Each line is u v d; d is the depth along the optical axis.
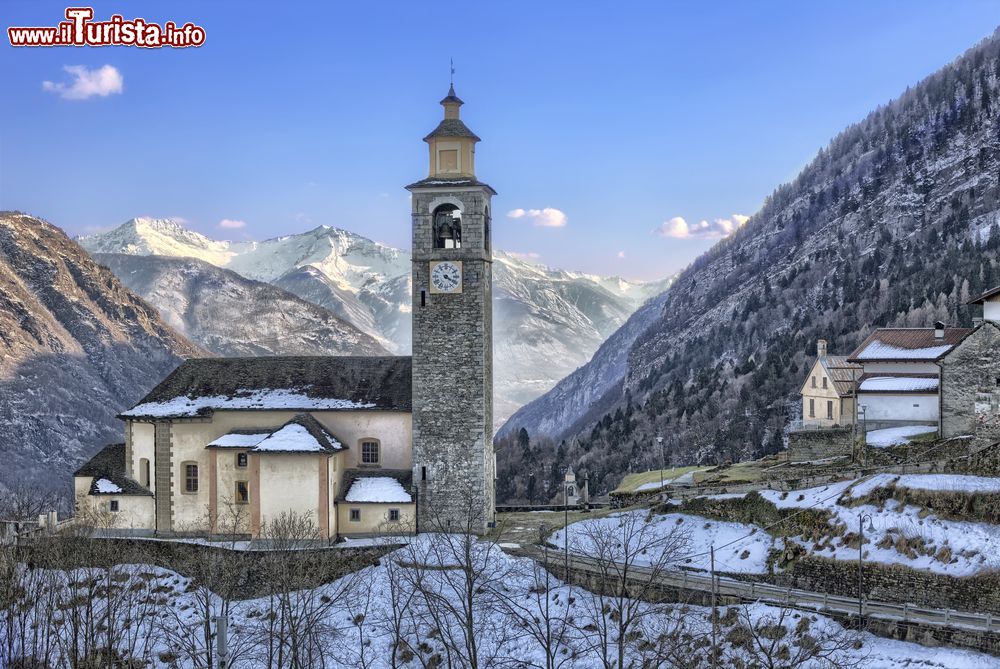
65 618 73.75
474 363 84.56
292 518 81.25
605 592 71.38
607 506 97.94
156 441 87.00
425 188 84.69
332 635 69.06
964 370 84.06
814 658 58.41
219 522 84.88
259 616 73.69
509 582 74.25
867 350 98.69
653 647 61.56
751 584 70.25
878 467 79.50
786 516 77.38
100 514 87.75
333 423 87.38
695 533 81.19
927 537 67.56
